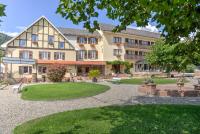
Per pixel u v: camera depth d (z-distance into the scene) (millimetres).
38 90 22547
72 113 11562
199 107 13102
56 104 15281
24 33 46562
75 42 53812
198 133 8523
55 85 26328
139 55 63312
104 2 5133
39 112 12648
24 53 46469
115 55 58656
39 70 46688
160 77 48500
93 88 24062
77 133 8375
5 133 8711
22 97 18609
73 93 20219
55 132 8516
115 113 11367
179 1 3680
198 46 6211
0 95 20375
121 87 26719
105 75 50344
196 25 5277
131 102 16047
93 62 53344
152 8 3996
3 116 11664
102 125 9289
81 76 47844
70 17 5418
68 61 49500
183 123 9773
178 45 6668
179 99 17578
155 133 8344
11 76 40812
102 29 56281
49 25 48906
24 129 9023
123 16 5762
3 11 5188
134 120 10078
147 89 20891
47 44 48656
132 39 62656
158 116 10836
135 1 5199
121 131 8508
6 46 45000
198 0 4176
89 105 14859
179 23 4664
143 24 5355
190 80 41344
